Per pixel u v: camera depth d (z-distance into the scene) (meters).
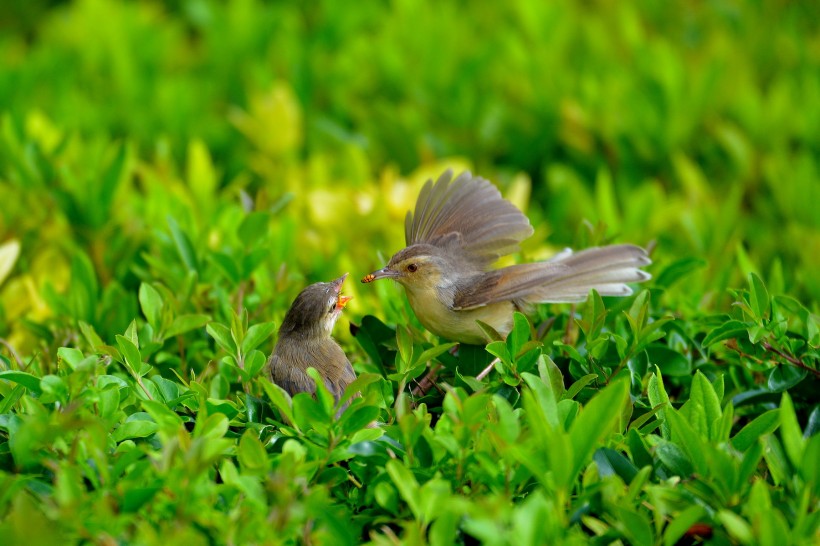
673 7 19.38
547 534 5.96
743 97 16.09
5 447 7.05
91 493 6.33
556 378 7.53
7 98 17.02
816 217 14.26
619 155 15.88
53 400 6.89
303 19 20.36
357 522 6.60
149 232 12.12
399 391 7.95
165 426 6.74
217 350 9.51
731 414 7.01
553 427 6.57
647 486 6.48
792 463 6.73
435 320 9.43
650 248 10.87
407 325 9.28
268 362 8.68
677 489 6.46
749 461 6.49
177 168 16.86
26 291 10.98
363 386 6.70
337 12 18.80
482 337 9.40
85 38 18.30
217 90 18.17
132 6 19.17
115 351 7.75
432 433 6.86
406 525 6.14
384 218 13.00
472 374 9.20
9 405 7.32
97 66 18.08
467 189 10.55
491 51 17.62
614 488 6.43
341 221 12.96
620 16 18.31
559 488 6.20
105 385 7.12
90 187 12.40
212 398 7.66
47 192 12.70
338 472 6.84
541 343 7.96
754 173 15.57
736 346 8.84
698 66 17.17
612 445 7.19
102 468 6.30
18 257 12.19
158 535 6.05
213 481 6.91
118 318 10.07
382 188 13.47
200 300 10.11
